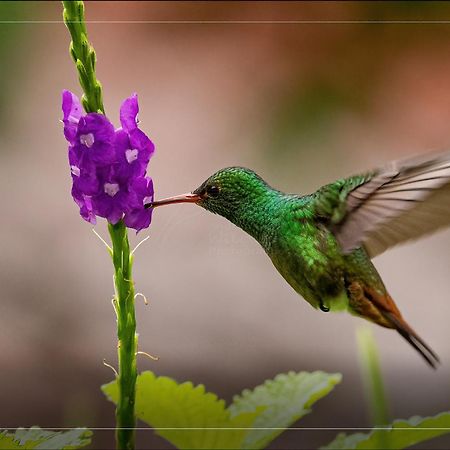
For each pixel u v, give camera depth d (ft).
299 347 12.61
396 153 13.80
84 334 12.43
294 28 14.47
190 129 15.71
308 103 12.74
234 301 13.20
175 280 12.90
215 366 12.00
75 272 13.73
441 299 13.52
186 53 16.33
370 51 14.07
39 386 10.53
